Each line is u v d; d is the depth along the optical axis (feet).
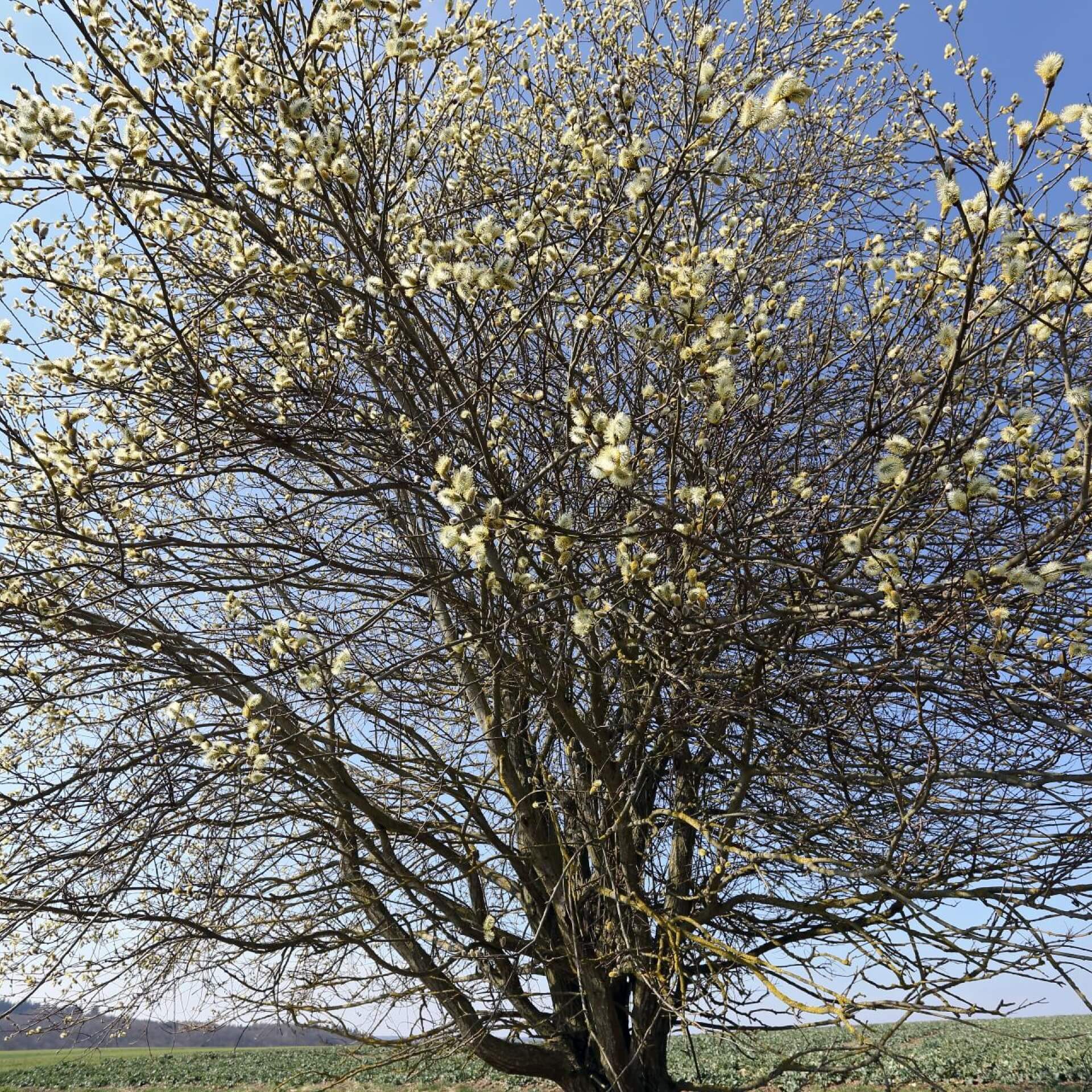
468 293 9.61
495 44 16.11
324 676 12.01
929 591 10.84
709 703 14.15
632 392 15.61
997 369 14.03
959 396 12.03
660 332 10.37
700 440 12.43
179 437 12.25
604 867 15.01
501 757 15.94
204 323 13.66
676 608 11.60
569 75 18.19
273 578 12.27
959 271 11.04
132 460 12.23
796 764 15.76
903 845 14.46
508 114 18.30
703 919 15.46
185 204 14.17
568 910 15.57
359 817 17.58
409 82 13.87
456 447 13.17
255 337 13.71
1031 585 9.48
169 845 15.49
